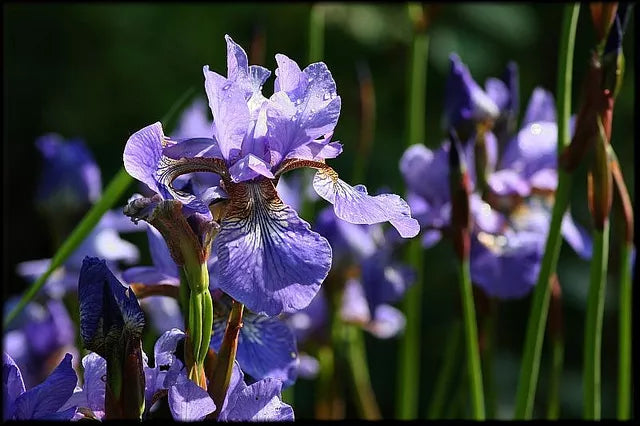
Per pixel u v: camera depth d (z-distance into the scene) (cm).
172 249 76
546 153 99
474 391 93
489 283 97
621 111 210
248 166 76
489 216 97
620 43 87
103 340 75
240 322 76
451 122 97
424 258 200
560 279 186
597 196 89
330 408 107
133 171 75
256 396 76
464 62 217
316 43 119
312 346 106
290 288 75
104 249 107
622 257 93
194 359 76
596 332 90
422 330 198
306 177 111
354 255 101
